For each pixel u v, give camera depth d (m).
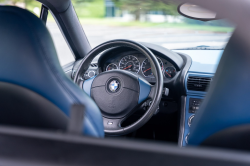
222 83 0.81
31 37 0.87
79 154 0.63
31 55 0.87
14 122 0.88
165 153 0.61
